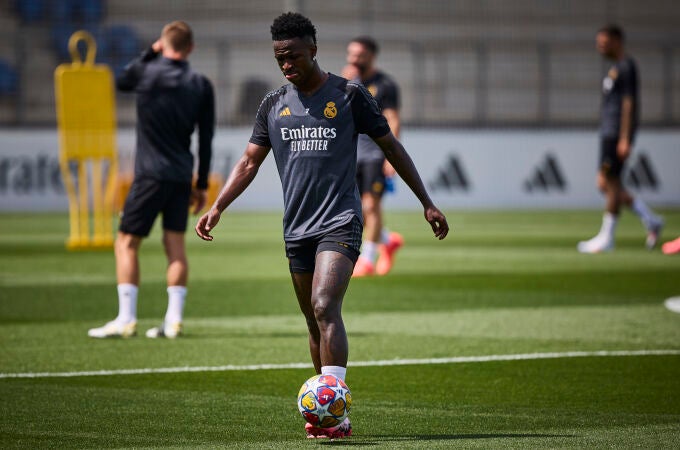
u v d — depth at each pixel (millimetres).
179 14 87938
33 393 20016
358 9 88188
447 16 90875
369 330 28469
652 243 51969
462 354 24672
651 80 91062
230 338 27047
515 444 15766
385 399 19625
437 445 15664
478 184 83875
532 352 24922
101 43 84188
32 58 82375
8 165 74312
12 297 34969
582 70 89875
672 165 85750
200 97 27016
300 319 30594
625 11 94312
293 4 86062
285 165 16750
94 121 51188
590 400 19500
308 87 16656
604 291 36844
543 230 65312
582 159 85875
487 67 88062
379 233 42094
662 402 19344
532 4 92500
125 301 27234
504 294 36125
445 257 49531
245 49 82750
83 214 52875
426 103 86812
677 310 32188
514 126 87250
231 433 16688
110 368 22766
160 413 18266
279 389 20516
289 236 16734
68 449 15672
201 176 27656
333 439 16141
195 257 49438
